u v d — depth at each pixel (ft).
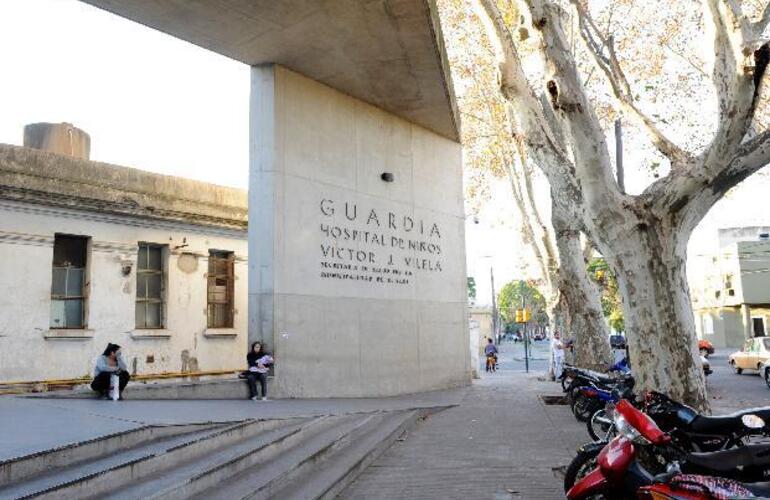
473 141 82.64
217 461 21.24
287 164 46.01
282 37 42.19
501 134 75.36
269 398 41.88
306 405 38.32
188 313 54.08
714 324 163.63
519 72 34.81
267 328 43.32
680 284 28.99
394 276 54.75
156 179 52.29
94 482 16.93
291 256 45.42
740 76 25.07
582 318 56.29
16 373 42.34
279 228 44.75
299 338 45.11
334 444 27.96
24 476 16.75
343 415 33.35
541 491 23.38
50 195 44.62
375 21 40.11
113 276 48.80
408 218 57.36
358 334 50.14
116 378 32.96
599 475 18.28
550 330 75.15
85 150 56.70
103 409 28.17
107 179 48.75
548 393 54.90
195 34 41.75
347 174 51.21
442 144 63.57
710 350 121.49
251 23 40.42
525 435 34.86
